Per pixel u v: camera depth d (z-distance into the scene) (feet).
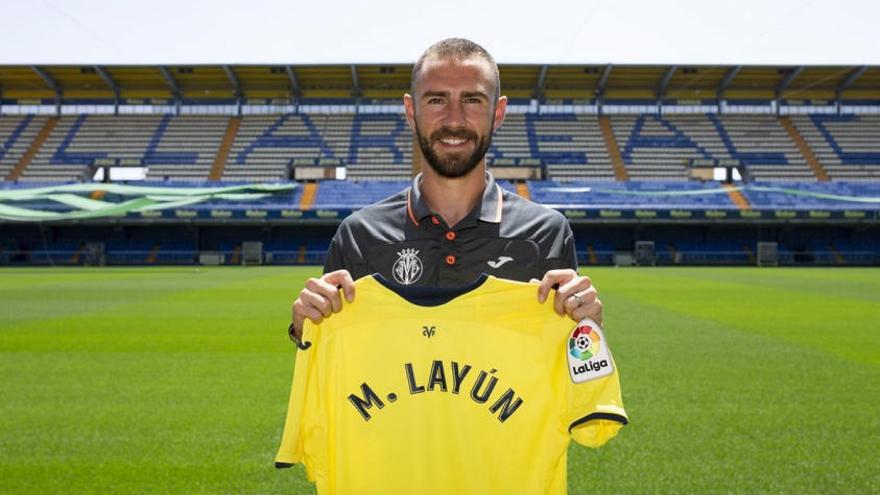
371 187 121.70
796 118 137.08
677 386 20.35
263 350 26.86
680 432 15.67
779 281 68.74
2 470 13.33
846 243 118.11
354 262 7.80
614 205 116.06
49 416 17.13
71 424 16.43
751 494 12.12
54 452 14.38
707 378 21.48
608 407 6.72
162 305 44.21
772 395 19.22
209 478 12.92
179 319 36.70
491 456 7.13
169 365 23.81
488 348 7.16
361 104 139.13
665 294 52.60
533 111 139.03
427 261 7.61
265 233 119.14
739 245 118.42
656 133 134.62
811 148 131.03
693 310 41.09
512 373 7.14
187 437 15.40
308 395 7.20
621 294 52.54
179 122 136.15
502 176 132.16
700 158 127.34
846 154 129.59
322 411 7.18
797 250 117.91
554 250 7.76
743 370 22.74
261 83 133.08
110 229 116.78
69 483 12.67
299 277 75.36
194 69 125.70
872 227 117.60
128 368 23.25
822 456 14.03
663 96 137.90
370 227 7.93
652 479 12.83
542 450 7.13
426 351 7.16
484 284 7.16
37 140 130.52
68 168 124.88
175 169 127.03
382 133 134.72
